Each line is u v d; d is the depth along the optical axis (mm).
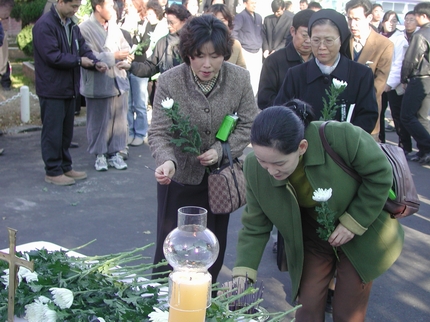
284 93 3377
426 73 6777
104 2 5539
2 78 9891
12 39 18094
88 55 5449
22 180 5707
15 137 7562
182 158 2811
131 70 4984
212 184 2732
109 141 6227
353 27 4449
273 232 4191
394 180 2359
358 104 3264
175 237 1598
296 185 2285
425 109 6988
